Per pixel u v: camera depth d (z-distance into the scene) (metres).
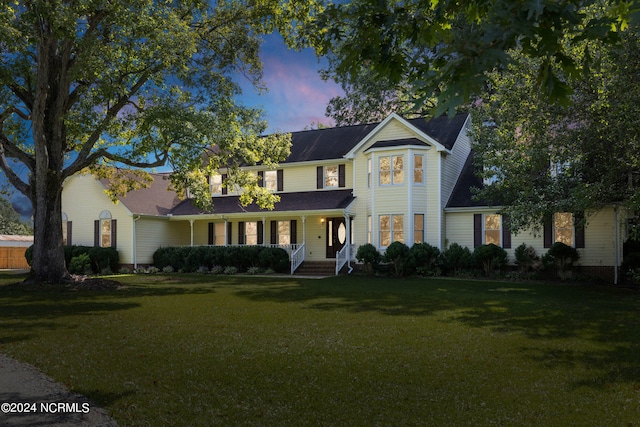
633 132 14.00
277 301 13.90
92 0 14.53
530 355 7.43
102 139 21.92
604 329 9.53
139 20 15.70
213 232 30.75
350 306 12.84
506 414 4.96
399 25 4.18
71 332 9.16
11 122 20.39
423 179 24.36
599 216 21.23
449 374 6.41
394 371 6.55
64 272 18.62
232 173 20.97
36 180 18.19
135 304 13.24
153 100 17.95
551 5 2.91
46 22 15.98
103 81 16.86
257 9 18.78
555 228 22.08
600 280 20.20
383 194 24.75
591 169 16.75
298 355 7.41
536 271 21.56
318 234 27.67
